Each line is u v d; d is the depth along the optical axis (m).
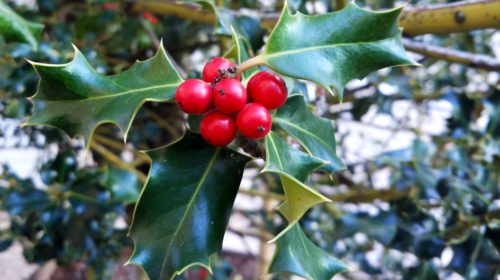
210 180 0.15
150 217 0.15
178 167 0.15
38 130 0.35
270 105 0.14
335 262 0.16
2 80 0.27
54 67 0.14
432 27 0.21
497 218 0.24
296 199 0.13
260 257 0.46
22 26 0.19
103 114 0.14
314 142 0.17
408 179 0.29
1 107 0.33
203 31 0.39
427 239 0.26
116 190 0.27
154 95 0.15
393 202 0.30
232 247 0.60
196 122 0.17
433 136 0.40
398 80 0.37
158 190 0.15
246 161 0.16
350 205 0.46
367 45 0.15
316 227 0.37
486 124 0.29
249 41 0.21
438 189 0.27
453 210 0.26
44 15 0.31
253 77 0.14
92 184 0.27
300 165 0.15
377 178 0.43
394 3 0.37
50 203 0.27
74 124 0.14
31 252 0.31
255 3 0.41
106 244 0.32
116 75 0.15
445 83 0.40
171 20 0.38
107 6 0.33
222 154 0.16
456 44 0.40
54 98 0.14
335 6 0.26
